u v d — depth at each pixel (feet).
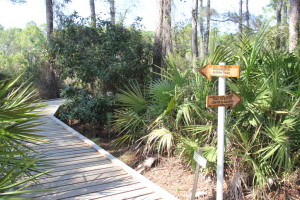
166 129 15.71
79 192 11.82
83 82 27.40
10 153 7.74
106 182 12.92
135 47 26.94
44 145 18.83
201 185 13.24
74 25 27.61
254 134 12.33
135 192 11.91
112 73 25.14
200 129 13.37
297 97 12.35
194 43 42.47
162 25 28.25
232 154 12.59
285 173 11.86
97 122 27.76
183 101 15.80
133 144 20.18
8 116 7.48
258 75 13.74
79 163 15.47
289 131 12.00
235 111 12.51
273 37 23.43
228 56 14.78
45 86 47.50
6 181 6.82
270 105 11.97
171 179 14.46
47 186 12.33
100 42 28.02
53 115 30.45
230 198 11.71
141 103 18.69
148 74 27.45
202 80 15.03
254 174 12.08
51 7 47.55
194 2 42.47
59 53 27.22
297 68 13.58
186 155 14.58
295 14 25.93
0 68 57.16
